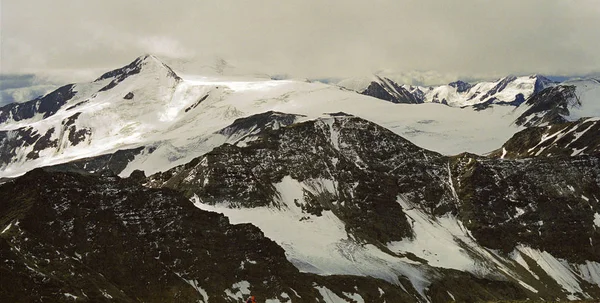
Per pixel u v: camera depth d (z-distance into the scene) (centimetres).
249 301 10300
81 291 12269
